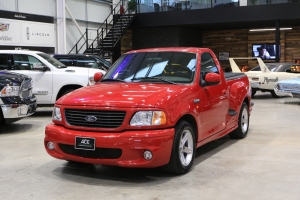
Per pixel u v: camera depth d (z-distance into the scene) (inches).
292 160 222.1
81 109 185.6
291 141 274.8
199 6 818.8
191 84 208.2
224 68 1007.6
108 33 842.2
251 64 983.6
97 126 181.9
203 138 215.5
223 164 214.8
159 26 856.3
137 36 941.2
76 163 219.6
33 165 218.1
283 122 358.6
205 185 178.9
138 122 176.7
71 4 800.9
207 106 216.2
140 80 216.1
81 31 800.3
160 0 848.3
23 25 661.9
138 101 179.9
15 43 646.5
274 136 293.6
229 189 173.0
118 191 172.7
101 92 196.5
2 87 304.5
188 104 196.5
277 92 506.3
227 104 247.6
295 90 485.7
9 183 186.2
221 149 252.5
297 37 925.2
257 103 524.7
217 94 230.7
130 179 190.1
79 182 186.7
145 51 239.6
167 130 179.8
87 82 398.3
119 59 243.6
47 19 716.7
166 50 234.7
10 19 634.2
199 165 213.3
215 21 788.0
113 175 197.3
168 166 188.7
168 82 209.9
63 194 169.9
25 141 282.8
